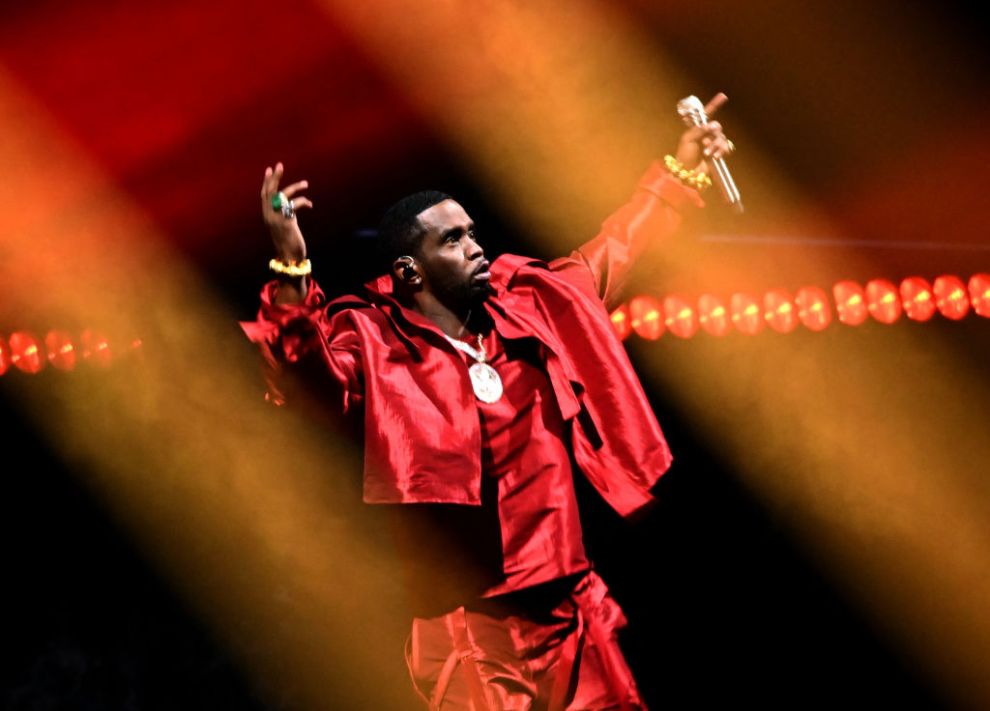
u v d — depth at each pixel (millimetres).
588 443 6934
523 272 7199
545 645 6891
